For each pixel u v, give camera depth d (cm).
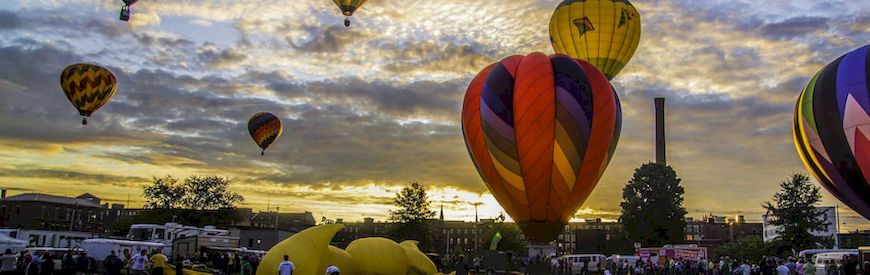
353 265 2214
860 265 3666
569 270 5191
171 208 9106
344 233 12094
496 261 4391
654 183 7412
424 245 8106
